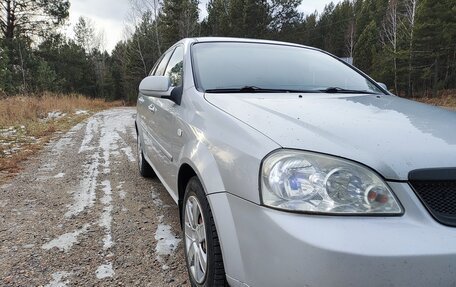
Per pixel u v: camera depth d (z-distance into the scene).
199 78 2.95
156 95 3.11
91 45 65.38
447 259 1.46
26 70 33.03
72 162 6.07
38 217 3.69
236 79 2.99
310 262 1.48
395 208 1.58
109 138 8.61
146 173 4.98
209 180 2.04
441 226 1.54
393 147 1.74
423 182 1.62
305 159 1.67
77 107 18.98
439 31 40.00
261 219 1.65
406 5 43.19
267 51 3.49
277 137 1.81
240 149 1.90
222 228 1.88
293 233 1.52
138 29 44.78
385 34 52.34
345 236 1.48
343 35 64.88
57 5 36.97
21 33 36.56
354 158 1.67
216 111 2.36
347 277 1.44
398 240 1.47
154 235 3.29
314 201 1.58
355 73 3.60
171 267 2.78
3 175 5.21
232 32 44.03
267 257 1.61
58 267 2.76
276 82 3.05
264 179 1.70
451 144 1.79
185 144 2.57
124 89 56.88
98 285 2.54
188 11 42.88
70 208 3.94
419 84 48.59
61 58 45.19
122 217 3.69
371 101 2.66
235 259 1.79
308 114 2.12
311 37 67.56
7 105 12.73
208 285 2.11
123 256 2.92
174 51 4.04
